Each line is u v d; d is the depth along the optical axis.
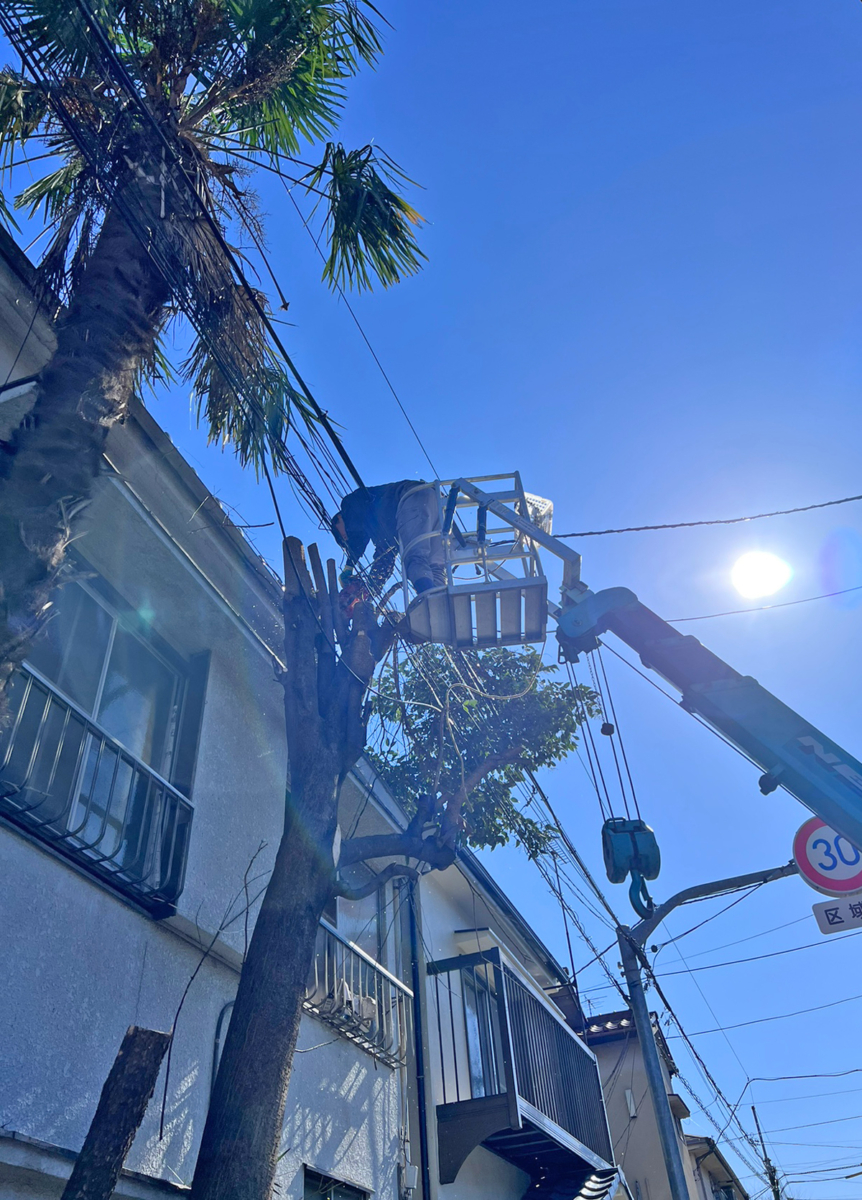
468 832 11.13
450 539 7.00
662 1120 11.38
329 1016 8.34
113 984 5.99
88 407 4.44
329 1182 7.99
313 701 5.98
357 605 6.98
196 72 6.54
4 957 5.19
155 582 7.55
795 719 7.16
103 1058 5.70
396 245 7.78
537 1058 11.73
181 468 6.96
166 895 6.68
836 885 10.81
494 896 13.39
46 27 5.82
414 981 10.87
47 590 4.00
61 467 4.20
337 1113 8.30
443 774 10.73
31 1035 5.21
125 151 5.47
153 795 7.04
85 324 4.75
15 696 6.02
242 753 8.30
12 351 6.14
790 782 7.02
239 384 6.22
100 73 5.17
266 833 8.27
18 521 3.98
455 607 6.79
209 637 8.22
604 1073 20.72
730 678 7.45
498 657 11.38
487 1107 10.30
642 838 9.92
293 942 4.96
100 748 6.65
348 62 7.58
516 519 7.18
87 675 7.10
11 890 5.37
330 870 5.35
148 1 6.24
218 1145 4.26
